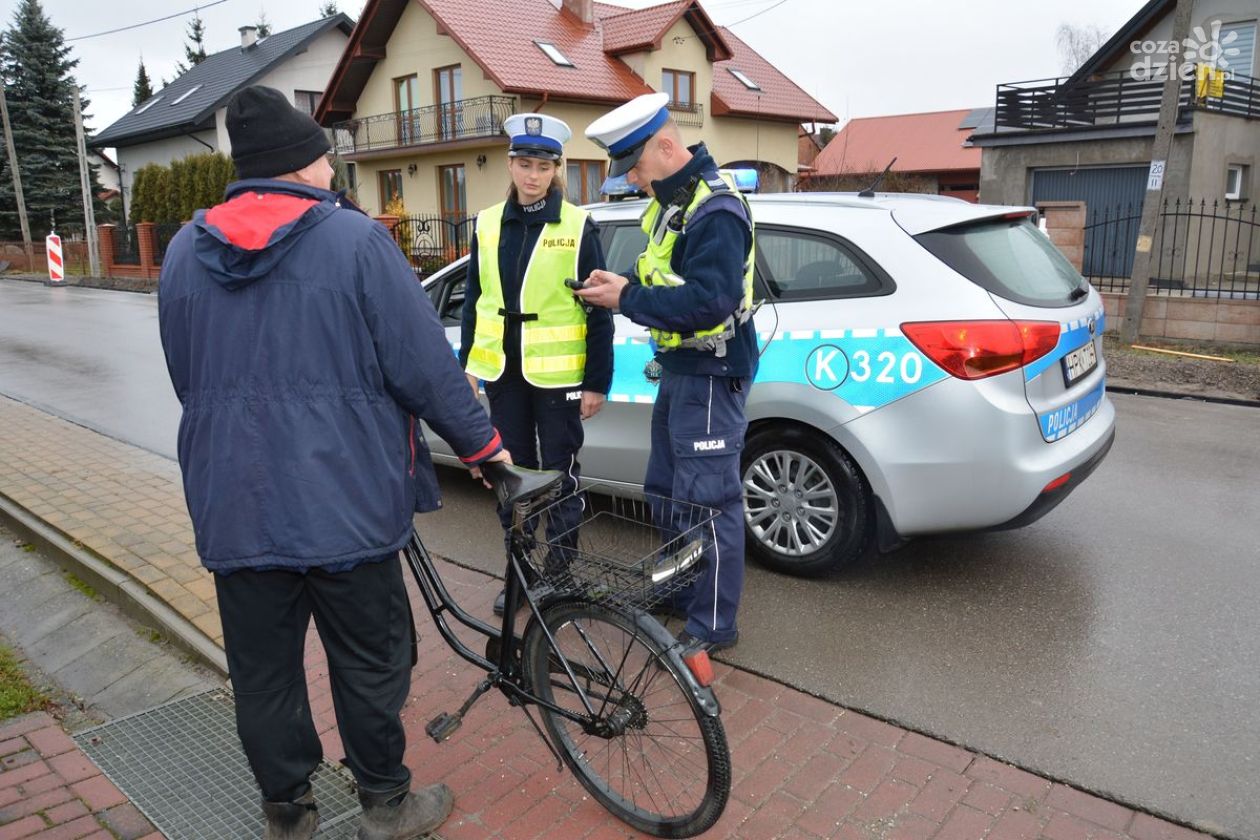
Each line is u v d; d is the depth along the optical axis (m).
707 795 2.43
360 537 2.21
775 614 3.88
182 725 3.20
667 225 3.04
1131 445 6.55
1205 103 16.50
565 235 3.72
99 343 13.07
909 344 3.72
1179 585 4.11
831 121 30.11
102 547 4.54
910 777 2.79
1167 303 10.71
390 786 2.49
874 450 3.82
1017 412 3.65
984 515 3.74
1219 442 6.62
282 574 2.26
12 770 2.93
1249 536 4.69
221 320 2.16
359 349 2.20
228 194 2.24
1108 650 3.53
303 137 2.23
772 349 4.05
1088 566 4.33
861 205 4.06
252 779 2.89
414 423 2.43
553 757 2.95
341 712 2.41
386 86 26.41
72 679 3.66
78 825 2.66
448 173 25.39
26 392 9.38
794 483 4.17
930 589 4.11
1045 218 11.59
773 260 4.12
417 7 24.77
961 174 41.69
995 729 3.02
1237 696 3.19
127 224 29.70
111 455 6.48
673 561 2.54
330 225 2.20
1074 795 2.69
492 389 3.88
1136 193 17.53
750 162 28.75
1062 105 18.09
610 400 4.59
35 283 27.73
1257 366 9.20
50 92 37.66
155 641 3.83
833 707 3.18
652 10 25.41
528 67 23.38
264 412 2.14
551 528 2.88
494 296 3.79
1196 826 2.54
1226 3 19.05
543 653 2.69
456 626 3.85
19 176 34.50
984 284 3.73
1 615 4.25
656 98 2.99
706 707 2.37
